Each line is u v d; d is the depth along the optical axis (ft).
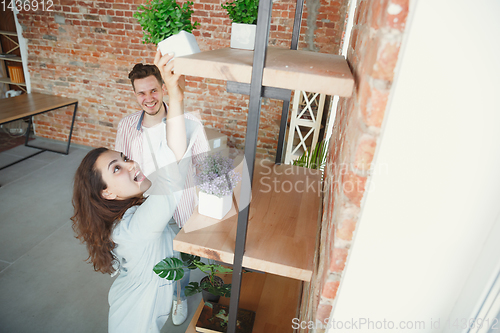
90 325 6.22
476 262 1.84
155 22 2.76
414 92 1.55
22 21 12.55
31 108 11.74
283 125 4.47
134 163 3.72
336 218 2.06
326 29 10.57
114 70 12.47
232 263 2.73
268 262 2.64
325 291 2.19
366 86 1.68
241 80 2.02
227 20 10.91
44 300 6.68
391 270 1.98
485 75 1.48
